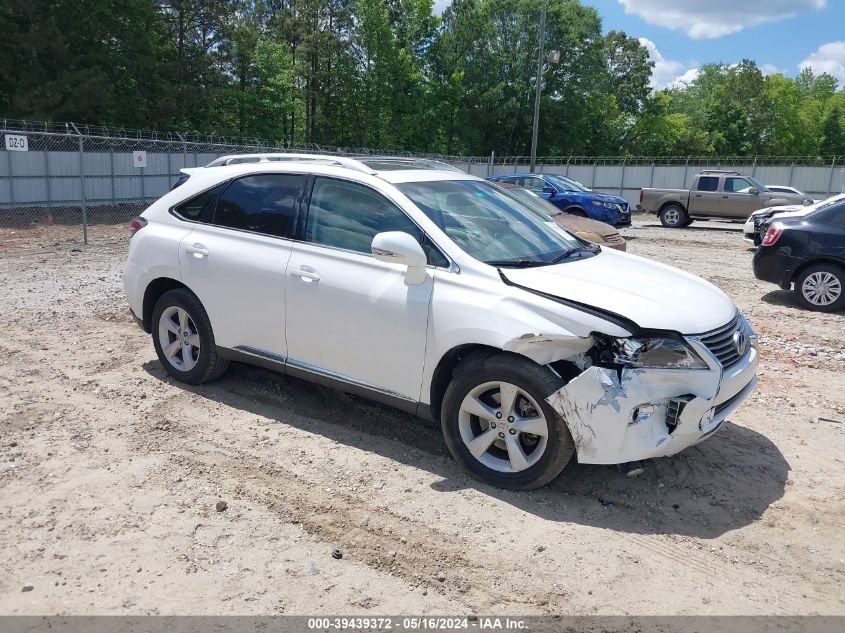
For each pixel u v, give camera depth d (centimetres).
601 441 360
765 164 3594
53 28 3002
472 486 400
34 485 389
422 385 413
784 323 884
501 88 5478
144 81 3688
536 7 5453
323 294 446
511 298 381
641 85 6825
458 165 3878
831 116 7650
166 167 2933
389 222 437
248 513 367
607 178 3784
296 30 4838
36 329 719
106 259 1270
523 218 485
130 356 628
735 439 483
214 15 3819
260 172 507
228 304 499
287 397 534
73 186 2619
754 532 363
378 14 5112
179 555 327
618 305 368
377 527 356
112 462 420
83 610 288
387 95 5234
